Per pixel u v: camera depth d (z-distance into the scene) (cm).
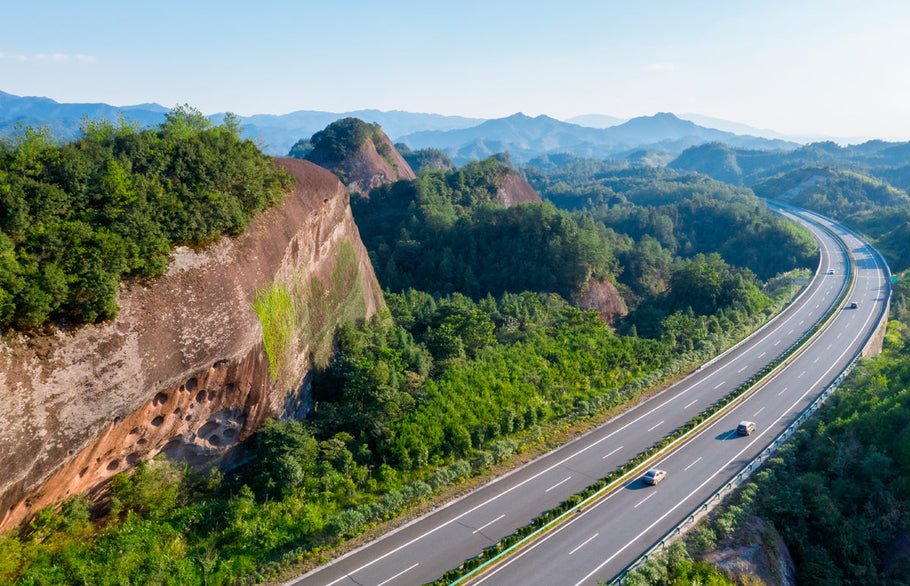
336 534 3731
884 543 3969
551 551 3716
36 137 3788
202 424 4100
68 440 3127
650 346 7444
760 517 4112
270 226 5006
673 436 5250
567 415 5709
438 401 5250
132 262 3628
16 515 2988
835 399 6016
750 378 6838
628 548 3741
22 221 3212
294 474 4075
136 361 3506
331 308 6025
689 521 3947
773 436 5350
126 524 3541
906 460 4309
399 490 4300
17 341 3036
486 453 4741
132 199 3775
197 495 4047
